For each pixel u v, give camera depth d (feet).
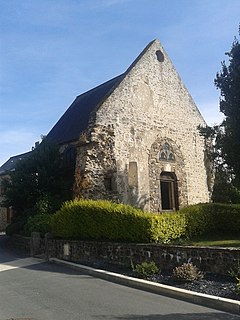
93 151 60.34
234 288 27.61
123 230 43.01
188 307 24.97
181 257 35.96
